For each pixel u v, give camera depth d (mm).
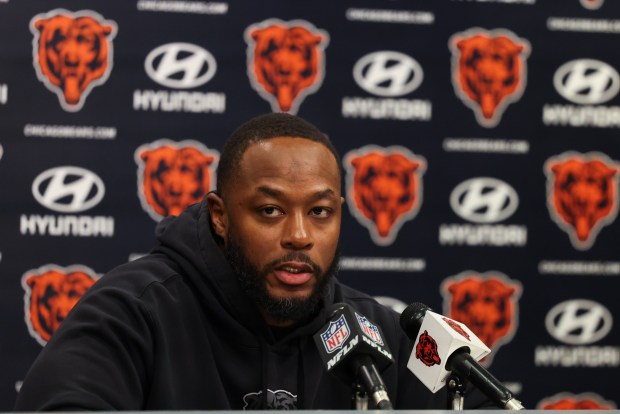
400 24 10469
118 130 10039
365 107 10414
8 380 9758
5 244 9812
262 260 4910
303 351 5641
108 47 10039
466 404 5672
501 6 10617
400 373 6074
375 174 10422
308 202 4895
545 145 10641
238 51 10227
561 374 10609
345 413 3234
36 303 9859
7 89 9844
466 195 10531
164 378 5102
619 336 10656
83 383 4578
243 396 5445
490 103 10578
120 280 5441
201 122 10164
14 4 9875
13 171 9836
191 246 5613
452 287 10500
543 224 10625
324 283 5070
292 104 10320
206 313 5523
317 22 10352
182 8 10156
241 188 4992
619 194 10703
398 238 10445
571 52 10695
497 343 10547
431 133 10492
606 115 10719
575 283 10648
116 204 10023
